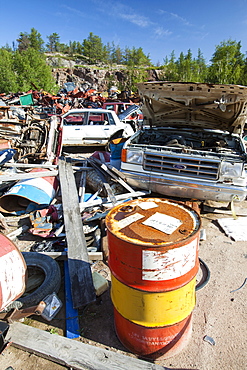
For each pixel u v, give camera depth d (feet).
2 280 7.23
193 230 6.46
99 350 7.02
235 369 6.85
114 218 7.28
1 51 139.03
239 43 155.43
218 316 8.57
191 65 189.47
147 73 242.37
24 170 19.38
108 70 253.03
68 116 31.19
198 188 14.20
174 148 14.65
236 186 13.50
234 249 12.34
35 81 135.54
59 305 8.69
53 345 7.19
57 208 14.39
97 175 18.02
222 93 13.82
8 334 7.54
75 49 379.14
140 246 5.83
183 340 7.25
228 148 16.39
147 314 6.54
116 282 6.88
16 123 21.86
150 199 8.62
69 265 10.05
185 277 6.39
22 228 13.74
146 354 7.13
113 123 30.99
